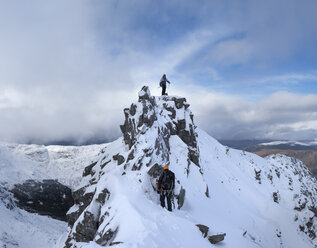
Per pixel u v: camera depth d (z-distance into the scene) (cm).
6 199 11575
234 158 4181
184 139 2494
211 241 1080
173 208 1406
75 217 1966
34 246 7156
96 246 793
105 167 2070
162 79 2802
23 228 7975
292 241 2955
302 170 6538
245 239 1459
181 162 2088
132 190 1291
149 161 1588
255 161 4712
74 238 1391
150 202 1228
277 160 6334
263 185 3953
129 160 1656
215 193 2550
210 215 1666
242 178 3669
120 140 2528
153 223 962
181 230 1003
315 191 5809
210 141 4062
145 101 2092
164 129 2178
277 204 3409
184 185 1839
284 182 4741
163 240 853
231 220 2144
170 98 2736
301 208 3784
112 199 1266
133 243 771
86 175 2612
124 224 1020
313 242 3244
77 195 2162
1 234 7050
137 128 1967
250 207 3048
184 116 2614
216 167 3362
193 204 1698
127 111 2347
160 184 1285
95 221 1316
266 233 2600
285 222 3164
